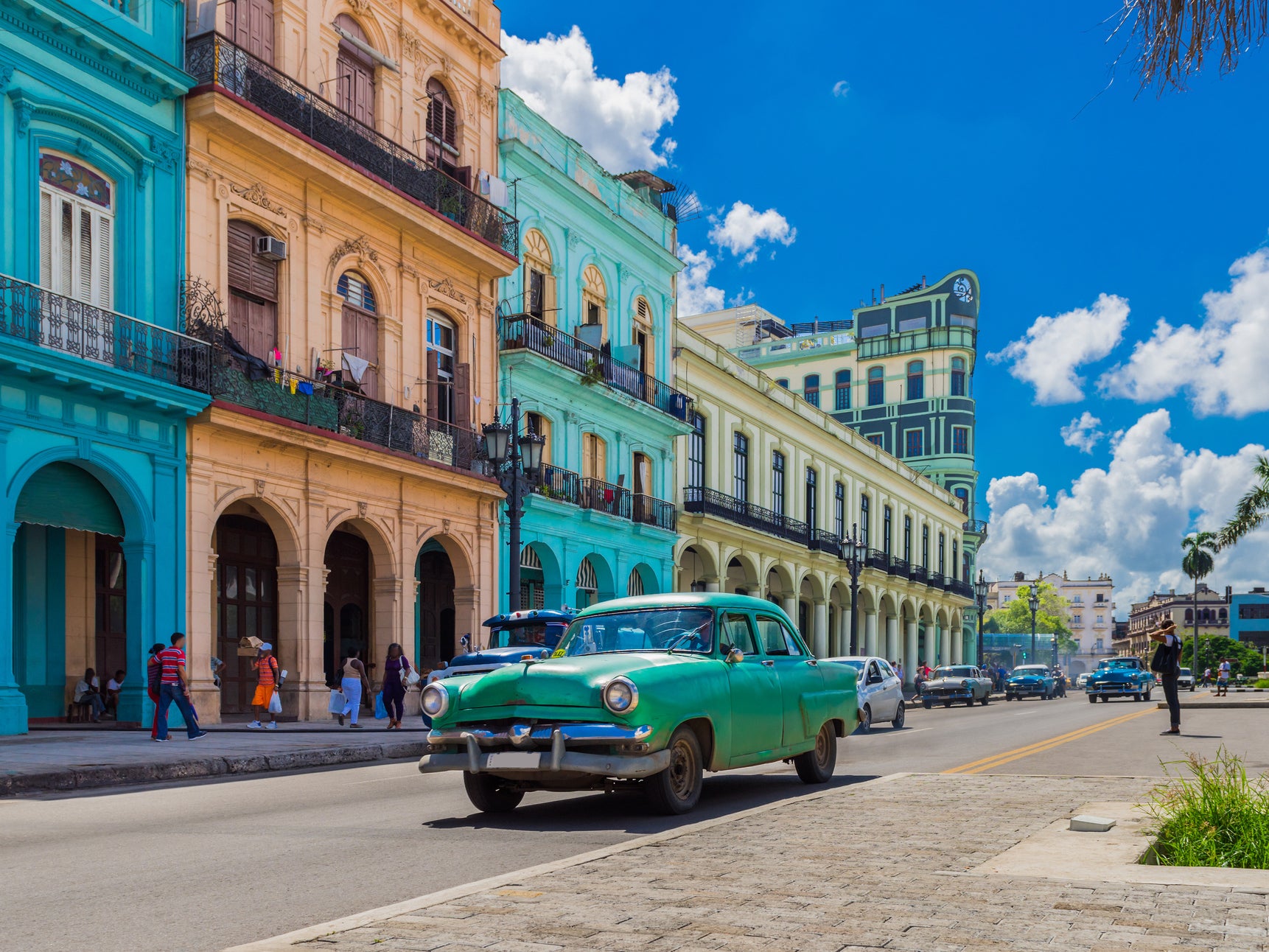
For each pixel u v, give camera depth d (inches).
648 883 211.8
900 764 523.5
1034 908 187.0
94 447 719.1
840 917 181.9
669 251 1531.7
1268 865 226.7
